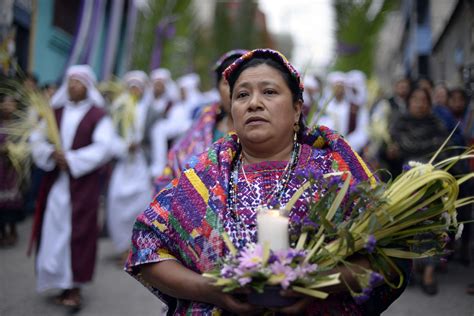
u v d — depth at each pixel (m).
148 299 5.07
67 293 4.95
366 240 1.68
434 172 1.76
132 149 6.58
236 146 2.09
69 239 4.84
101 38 13.62
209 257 1.84
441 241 1.86
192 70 20.41
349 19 16.81
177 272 1.87
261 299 1.65
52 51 11.40
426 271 5.00
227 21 22.86
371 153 7.75
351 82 8.41
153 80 10.30
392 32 26.05
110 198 6.56
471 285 5.01
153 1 16.98
